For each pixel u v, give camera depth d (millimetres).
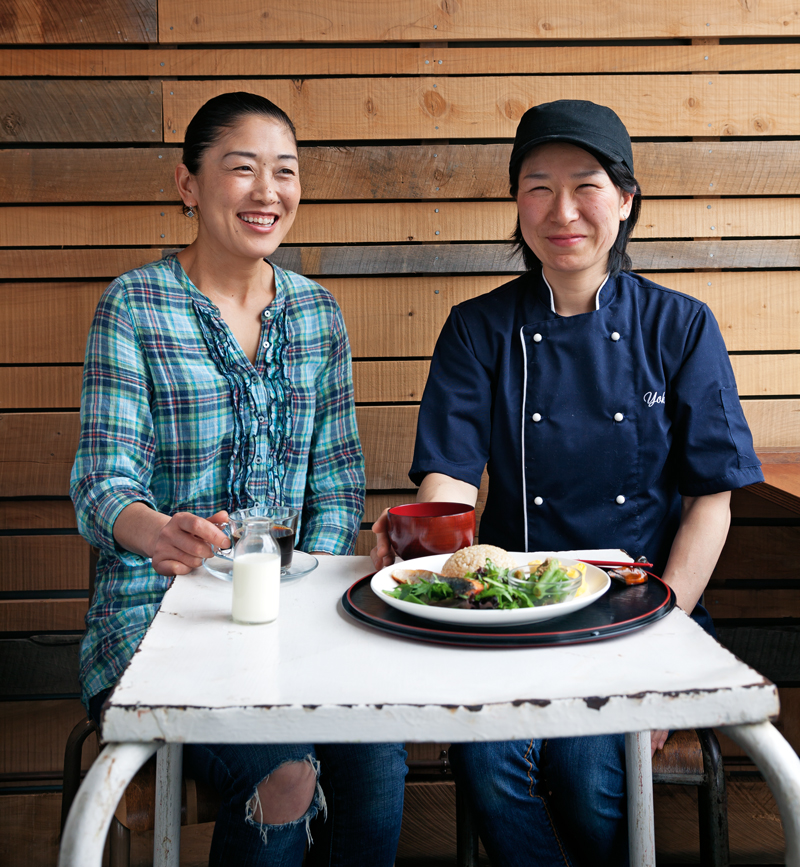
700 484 1595
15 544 2088
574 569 1069
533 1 2047
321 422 1844
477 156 2084
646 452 1635
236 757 1240
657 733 1436
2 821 2064
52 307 2074
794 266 2127
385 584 1095
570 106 1559
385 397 2139
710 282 2137
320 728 767
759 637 2104
